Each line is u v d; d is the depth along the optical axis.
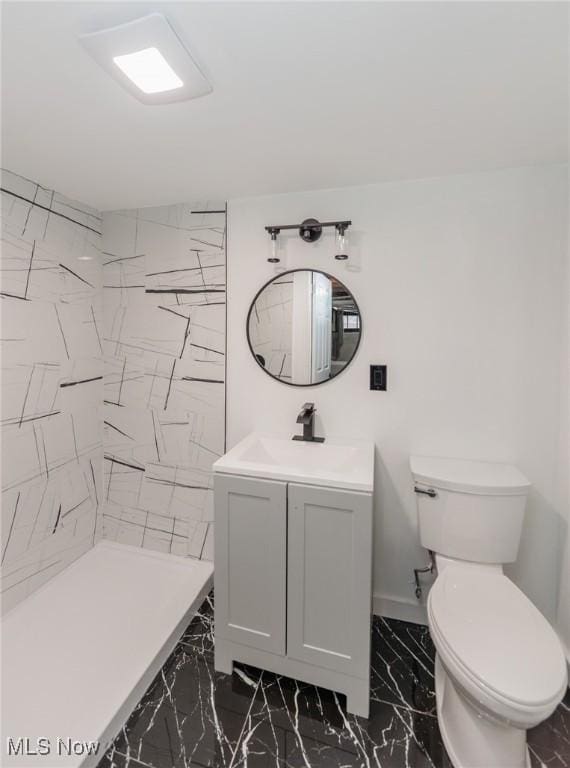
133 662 1.59
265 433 2.06
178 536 2.30
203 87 1.08
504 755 1.18
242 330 2.06
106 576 2.15
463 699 1.24
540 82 1.08
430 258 1.77
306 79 1.07
